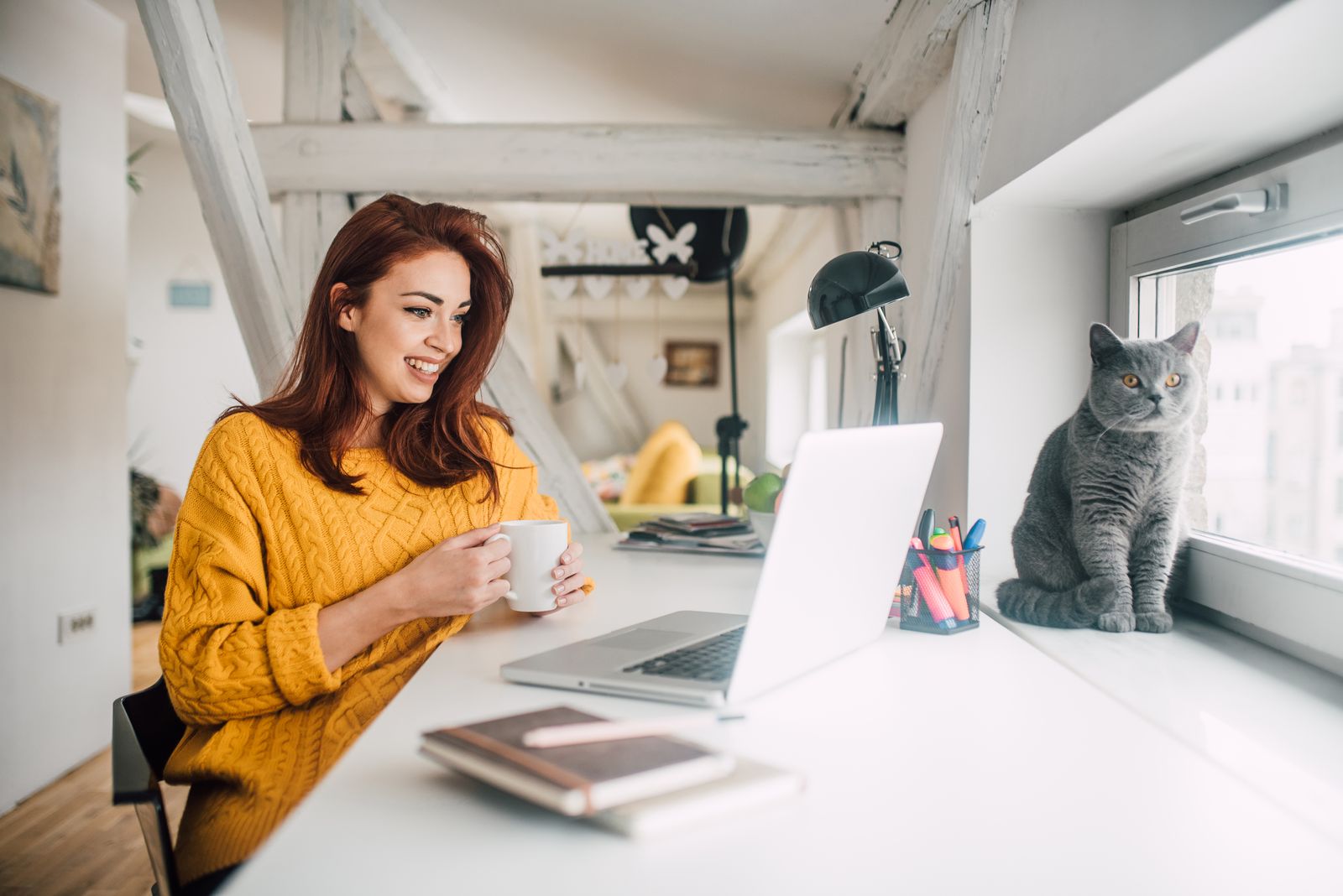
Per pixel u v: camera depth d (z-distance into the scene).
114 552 2.76
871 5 1.85
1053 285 1.52
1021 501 1.53
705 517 1.89
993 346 1.52
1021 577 1.30
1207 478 1.30
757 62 2.33
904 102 2.01
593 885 0.49
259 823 0.81
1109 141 1.14
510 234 5.29
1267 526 1.15
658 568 1.55
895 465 0.89
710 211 2.84
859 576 0.91
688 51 2.40
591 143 2.16
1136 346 1.12
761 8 2.00
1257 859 0.53
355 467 1.21
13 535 2.33
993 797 0.61
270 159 2.16
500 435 1.44
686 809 0.55
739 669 0.75
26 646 2.38
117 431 2.77
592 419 8.30
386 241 1.18
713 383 8.41
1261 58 0.86
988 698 0.83
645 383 8.41
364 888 0.48
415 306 1.18
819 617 0.85
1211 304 1.28
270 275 1.93
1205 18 0.87
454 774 0.64
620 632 1.02
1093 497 1.18
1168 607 1.24
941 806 0.59
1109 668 1.01
